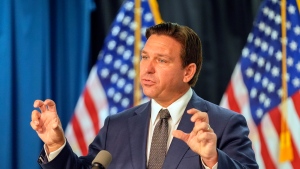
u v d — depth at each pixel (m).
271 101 4.66
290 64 4.69
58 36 4.70
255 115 4.63
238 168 2.39
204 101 2.79
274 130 4.64
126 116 2.83
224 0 4.80
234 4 4.81
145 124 2.73
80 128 4.57
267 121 4.64
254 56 4.68
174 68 2.62
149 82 2.63
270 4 4.75
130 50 4.68
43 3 4.60
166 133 2.66
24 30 4.55
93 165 2.17
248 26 4.80
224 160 2.33
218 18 4.80
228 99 4.64
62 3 4.71
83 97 4.59
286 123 4.64
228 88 4.65
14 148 4.61
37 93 4.57
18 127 4.58
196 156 2.54
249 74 4.66
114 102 4.62
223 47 4.81
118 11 4.78
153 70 2.62
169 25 2.67
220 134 2.63
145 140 2.68
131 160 2.65
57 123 2.50
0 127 4.52
